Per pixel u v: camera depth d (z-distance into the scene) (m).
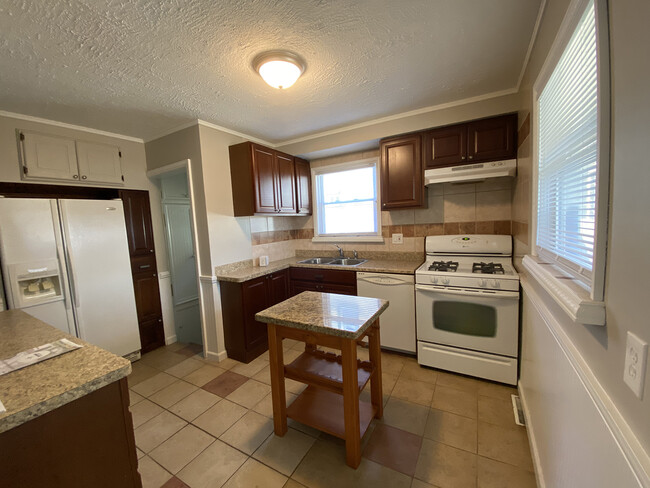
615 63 0.65
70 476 0.86
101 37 1.36
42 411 0.78
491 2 1.27
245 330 2.63
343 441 1.66
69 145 2.40
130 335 2.68
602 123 0.70
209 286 2.66
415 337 2.50
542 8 1.31
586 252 0.92
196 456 1.58
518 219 2.19
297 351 2.84
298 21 1.34
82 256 2.36
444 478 1.39
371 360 1.75
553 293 0.99
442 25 1.42
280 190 3.07
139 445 1.68
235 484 1.40
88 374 0.92
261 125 2.73
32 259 2.09
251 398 2.10
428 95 2.23
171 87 1.90
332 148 3.06
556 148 1.27
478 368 2.17
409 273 2.46
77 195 2.61
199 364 2.66
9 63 1.51
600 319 0.71
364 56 1.66
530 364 1.65
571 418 0.91
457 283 2.16
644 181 0.53
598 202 0.71
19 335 1.30
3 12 1.15
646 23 0.52
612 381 0.66
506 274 2.04
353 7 1.26
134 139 2.86
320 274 3.01
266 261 3.10
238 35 1.42
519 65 1.82
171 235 3.24
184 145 2.64
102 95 1.95
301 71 1.77
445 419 1.79
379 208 3.21
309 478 1.42
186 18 1.27
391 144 2.70
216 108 2.28
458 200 2.78
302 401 1.80
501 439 1.61
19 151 2.15
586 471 0.78
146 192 2.96
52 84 1.76
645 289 0.52
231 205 2.84
